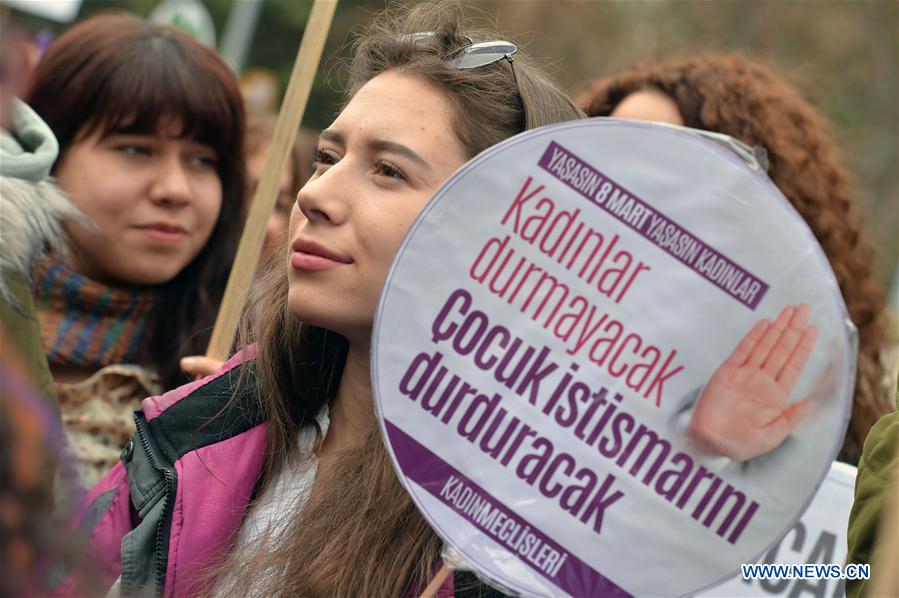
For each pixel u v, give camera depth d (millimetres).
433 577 1561
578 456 1375
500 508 1375
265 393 1750
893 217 10289
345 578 1554
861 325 2852
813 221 2867
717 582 1361
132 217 2426
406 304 1388
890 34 10977
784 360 1354
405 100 1589
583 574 1368
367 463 1607
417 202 1550
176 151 2459
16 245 1787
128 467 1729
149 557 1635
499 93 1655
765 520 1356
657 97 2949
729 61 3064
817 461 1347
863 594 1511
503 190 1386
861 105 10945
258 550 1600
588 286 1379
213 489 1677
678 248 1369
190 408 1755
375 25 1784
